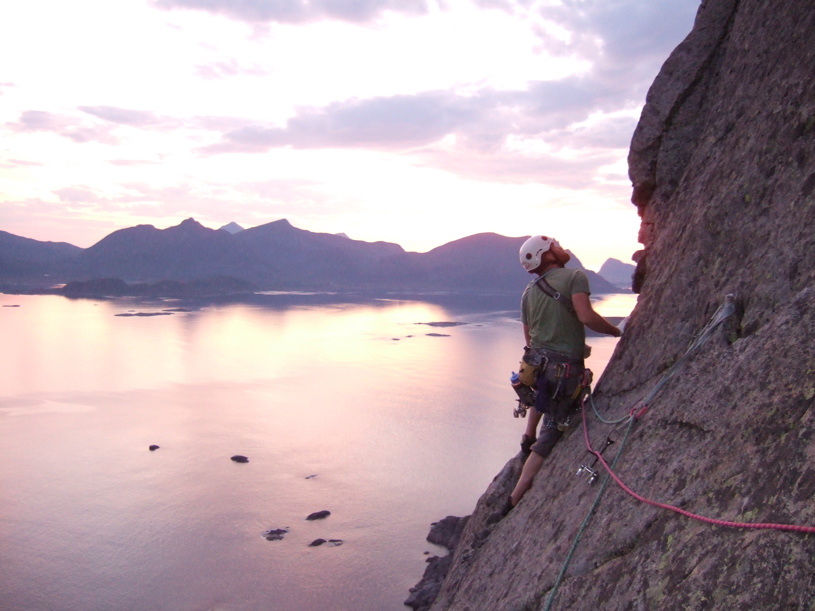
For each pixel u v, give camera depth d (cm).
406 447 9138
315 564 5303
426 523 6216
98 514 6444
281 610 4634
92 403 12219
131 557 5516
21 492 7062
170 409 11694
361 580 5016
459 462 8412
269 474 7750
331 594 4819
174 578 5144
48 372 16312
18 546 5738
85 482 7400
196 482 7406
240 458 8269
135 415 11081
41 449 8762
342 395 13400
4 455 8431
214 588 4972
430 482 7544
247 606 4709
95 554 5578
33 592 4972
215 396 13150
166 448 8869
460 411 11719
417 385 14725
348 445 9206
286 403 12444
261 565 5316
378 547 5622
